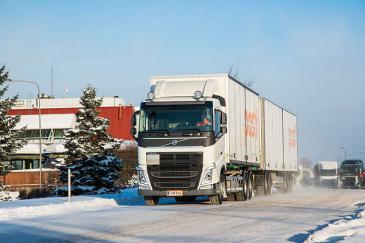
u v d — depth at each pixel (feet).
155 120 66.28
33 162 231.09
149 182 65.67
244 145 84.58
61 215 55.67
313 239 33.30
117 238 37.14
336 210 61.41
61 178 125.49
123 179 171.01
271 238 36.45
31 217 55.01
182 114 66.13
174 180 65.31
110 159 124.57
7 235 39.88
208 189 65.05
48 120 268.82
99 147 126.00
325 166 206.39
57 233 40.45
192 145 65.21
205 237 37.22
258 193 98.84
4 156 132.87
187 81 71.92
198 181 65.00
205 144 65.05
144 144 65.92
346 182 186.29
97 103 130.11
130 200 81.10
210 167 65.10
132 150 180.55
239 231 40.47
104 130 127.95
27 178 206.28
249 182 86.12
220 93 74.18
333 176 203.92
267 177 104.37
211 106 66.23
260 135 99.76
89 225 45.24
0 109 133.49
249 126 89.15
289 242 34.40
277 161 114.42
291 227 42.98
